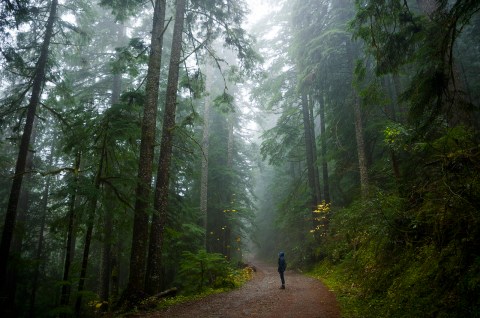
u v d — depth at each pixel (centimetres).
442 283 476
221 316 725
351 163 1641
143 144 1058
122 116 1019
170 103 1167
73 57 1620
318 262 1773
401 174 945
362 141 1362
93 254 2128
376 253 826
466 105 602
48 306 1653
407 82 1402
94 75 1894
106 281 1554
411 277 573
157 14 1185
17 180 1155
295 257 2341
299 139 2356
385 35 675
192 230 1465
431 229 623
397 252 723
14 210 1138
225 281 1292
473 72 1392
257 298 971
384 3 662
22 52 1327
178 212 1492
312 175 2028
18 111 1272
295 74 2031
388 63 672
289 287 1196
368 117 1486
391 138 779
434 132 759
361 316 604
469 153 583
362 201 1079
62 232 884
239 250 2883
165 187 1100
